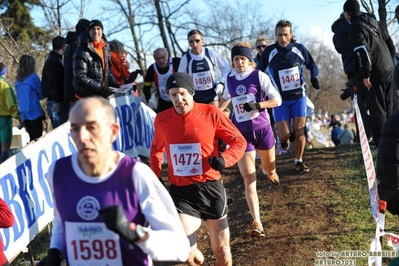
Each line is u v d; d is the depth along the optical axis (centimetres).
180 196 437
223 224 444
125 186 258
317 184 712
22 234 485
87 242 263
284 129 759
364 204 614
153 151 452
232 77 602
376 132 777
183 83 425
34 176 513
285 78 748
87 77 660
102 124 254
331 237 542
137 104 798
